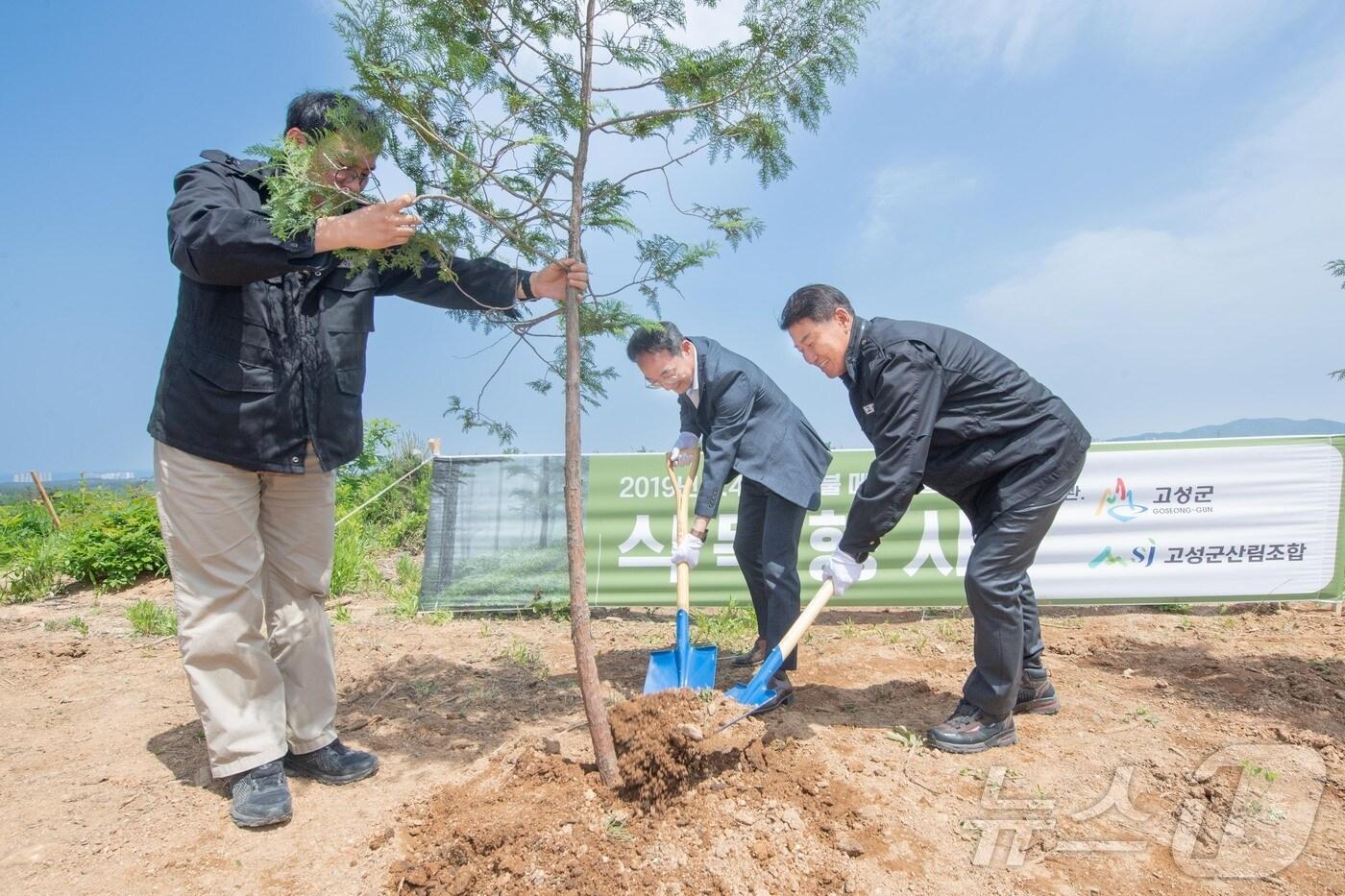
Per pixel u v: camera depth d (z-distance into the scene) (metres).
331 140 2.35
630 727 2.77
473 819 2.46
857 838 2.40
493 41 2.59
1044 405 3.07
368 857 2.39
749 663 4.22
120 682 4.05
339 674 4.09
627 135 2.80
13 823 2.59
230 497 2.59
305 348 2.70
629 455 5.70
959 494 3.28
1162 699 3.58
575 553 2.59
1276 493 5.32
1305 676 3.82
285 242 2.30
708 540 5.66
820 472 3.73
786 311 3.14
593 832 2.38
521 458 5.80
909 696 3.70
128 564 6.61
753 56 2.80
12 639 5.02
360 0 2.31
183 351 2.54
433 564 5.71
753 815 2.44
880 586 5.49
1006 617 3.01
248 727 2.63
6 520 9.05
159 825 2.57
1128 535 5.40
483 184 2.55
